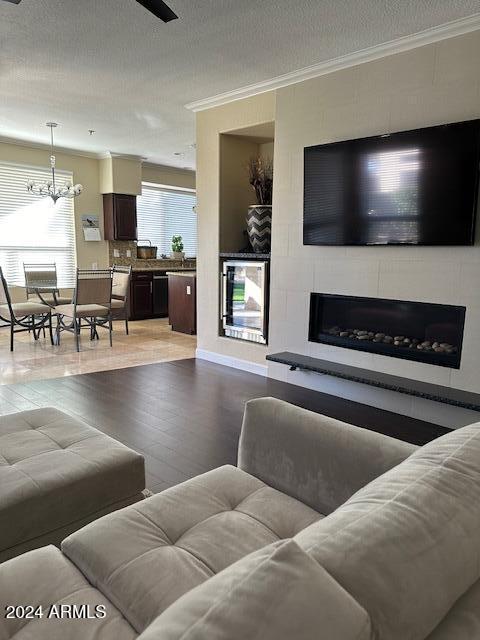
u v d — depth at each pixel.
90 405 3.59
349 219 3.52
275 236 4.15
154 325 7.27
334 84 3.57
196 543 1.24
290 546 0.62
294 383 4.19
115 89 4.26
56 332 5.74
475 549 0.74
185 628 0.54
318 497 1.53
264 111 4.19
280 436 1.64
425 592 0.65
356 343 3.66
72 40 3.25
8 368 4.62
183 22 2.96
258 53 3.42
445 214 3.00
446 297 3.10
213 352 5.00
